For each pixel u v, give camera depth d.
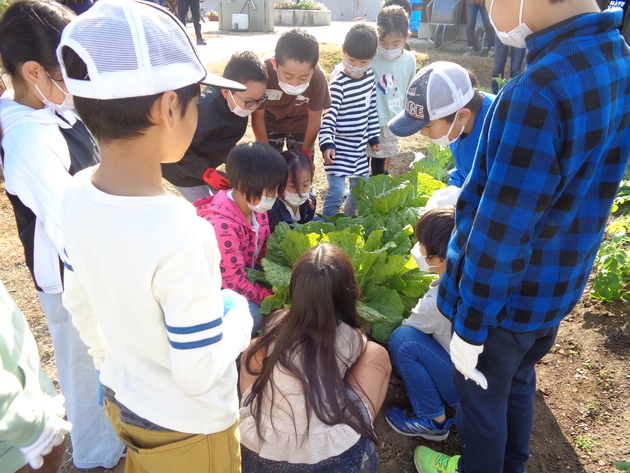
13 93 1.75
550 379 2.63
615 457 2.19
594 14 1.27
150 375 1.26
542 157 1.29
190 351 1.16
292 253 2.72
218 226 2.43
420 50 10.87
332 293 1.78
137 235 1.10
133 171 1.14
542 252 1.50
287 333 1.81
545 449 2.27
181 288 1.12
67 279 1.36
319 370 1.73
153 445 1.34
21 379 1.25
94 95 1.03
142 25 1.04
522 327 1.58
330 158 3.72
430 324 2.29
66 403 2.16
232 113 3.11
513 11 1.37
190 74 1.12
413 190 3.39
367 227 3.06
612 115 1.33
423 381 2.23
